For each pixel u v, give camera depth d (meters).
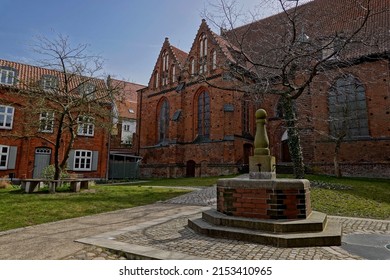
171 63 34.41
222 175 25.84
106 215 9.35
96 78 18.19
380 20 24.12
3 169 24.16
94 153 28.41
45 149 26.31
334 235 5.46
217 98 28.28
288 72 15.51
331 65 16.11
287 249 5.15
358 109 23.92
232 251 5.00
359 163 23.02
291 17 15.25
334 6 28.14
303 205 6.22
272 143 29.62
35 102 18.00
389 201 12.04
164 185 20.36
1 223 7.85
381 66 23.11
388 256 4.77
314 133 25.36
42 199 12.05
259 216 6.25
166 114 34.44
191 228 6.95
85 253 5.00
